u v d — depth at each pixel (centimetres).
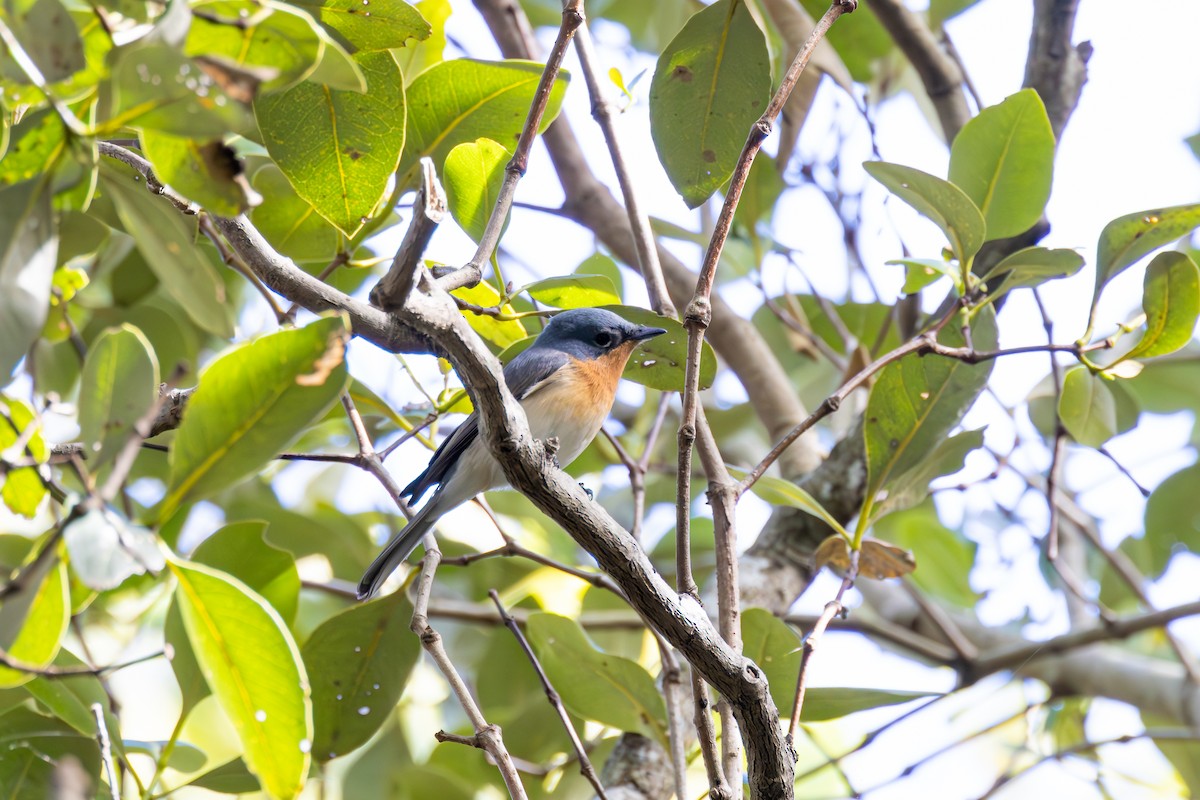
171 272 582
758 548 1184
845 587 795
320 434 1353
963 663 1395
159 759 837
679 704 895
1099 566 1698
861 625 1420
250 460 537
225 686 604
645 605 634
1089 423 890
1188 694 1358
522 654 1302
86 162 482
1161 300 811
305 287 673
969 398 891
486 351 589
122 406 521
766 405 1355
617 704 965
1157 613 1316
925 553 1656
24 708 838
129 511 991
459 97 857
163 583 1111
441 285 690
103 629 1273
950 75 1248
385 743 1249
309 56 485
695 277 1370
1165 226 804
